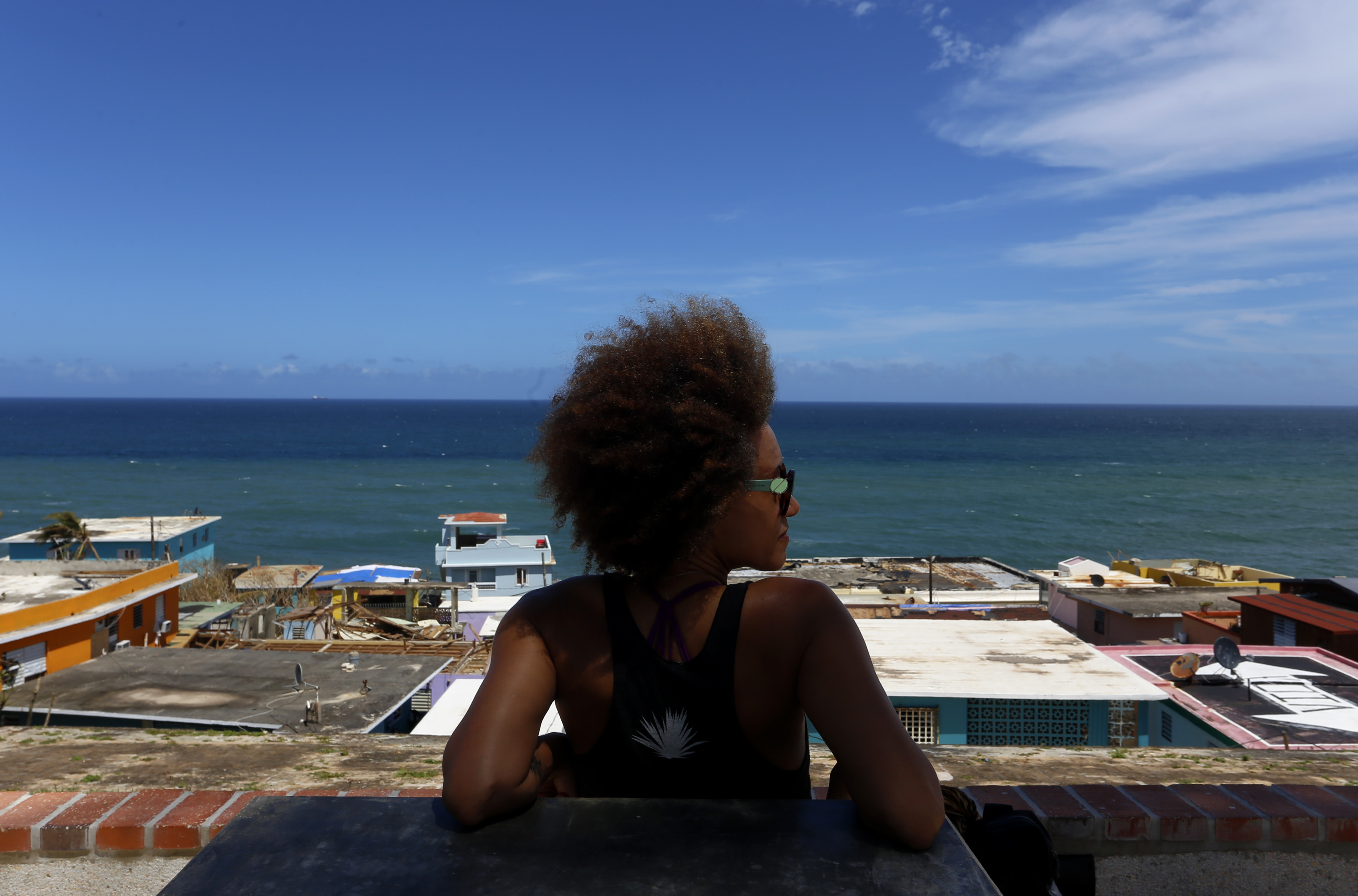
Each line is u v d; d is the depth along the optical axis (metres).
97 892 2.52
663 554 1.28
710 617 1.26
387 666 20.56
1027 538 72.19
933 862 1.02
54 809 2.62
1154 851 2.70
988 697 13.17
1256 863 2.69
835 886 0.96
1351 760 4.43
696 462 1.27
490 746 1.13
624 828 1.09
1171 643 24.50
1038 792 2.88
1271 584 29.89
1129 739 13.65
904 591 34.97
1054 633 16.14
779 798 1.30
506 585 41.56
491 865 0.99
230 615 33.22
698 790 1.27
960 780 4.11
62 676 19.25
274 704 17.78
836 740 1.15
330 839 1.06
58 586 25.81
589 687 1.28
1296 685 13.94
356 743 5.00
